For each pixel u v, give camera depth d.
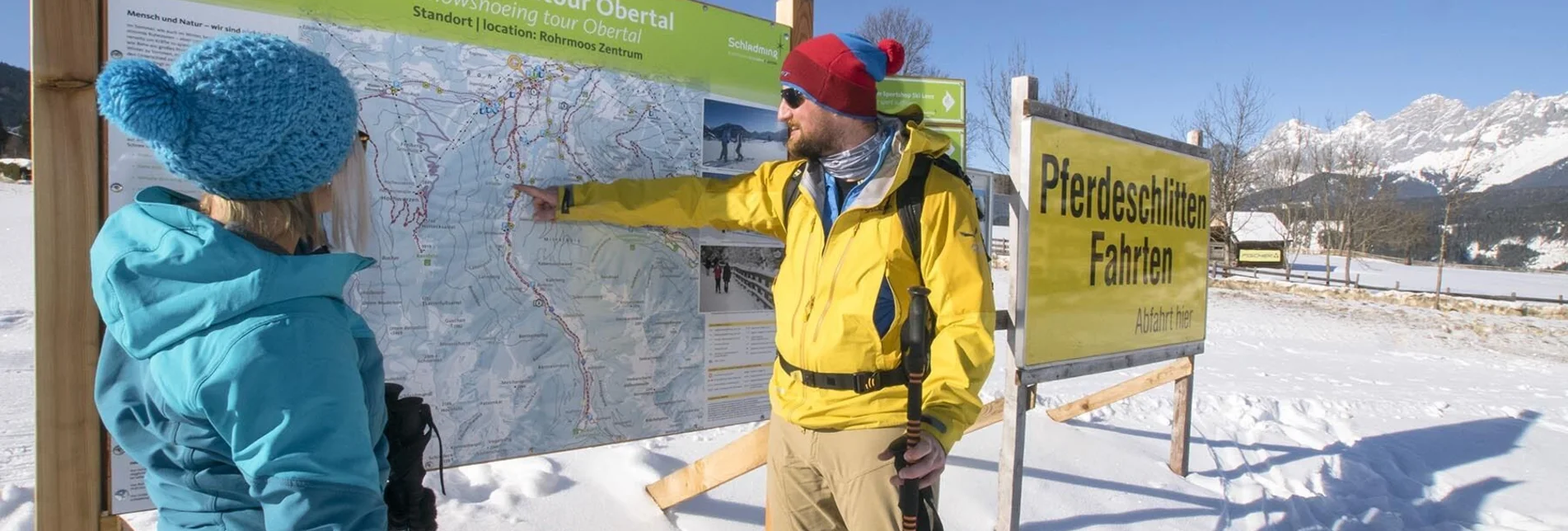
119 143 1.66
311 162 1.04
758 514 3.15
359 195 1.28
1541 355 13.12
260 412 0.94
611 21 2.41
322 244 1.20
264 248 1.06
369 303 2.04
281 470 0.93
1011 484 3.07
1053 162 3.11
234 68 0.96
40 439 1.58
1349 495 4.28
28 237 16.97
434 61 2.10
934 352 1.91
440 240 2.13
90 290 1.61
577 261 2.39
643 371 2.55
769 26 2.76
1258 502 3.91
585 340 2.42
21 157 37.72
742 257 2.77
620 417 2.51
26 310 8.59
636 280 2.52
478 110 2.17
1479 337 14.95
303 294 1.03
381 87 2.01
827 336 1.98
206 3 1.76
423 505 1.33
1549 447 5.46
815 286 2.04
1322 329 14.69
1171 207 3.88
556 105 2.31
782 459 2.18
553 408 2.37
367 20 1.99
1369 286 29.53
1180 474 4.23
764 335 2.83
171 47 1.72
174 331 0.97
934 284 1.93
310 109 1.02
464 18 2.14
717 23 2.63
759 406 2.84
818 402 2.02
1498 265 65.25
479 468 3.29
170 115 0.90
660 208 2.30
